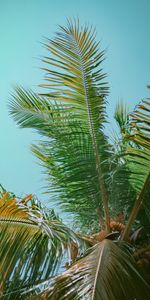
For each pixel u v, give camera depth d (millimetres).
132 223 5121
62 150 5551
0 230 4789
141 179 5207
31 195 4992
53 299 3885
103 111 5406
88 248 4629
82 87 5363
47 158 6020
